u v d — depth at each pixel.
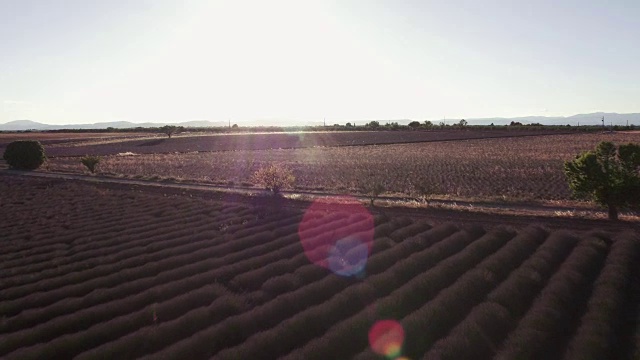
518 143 94.06
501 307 11.98
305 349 10.46
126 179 47.34
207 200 32.28
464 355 9.93
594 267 15.26
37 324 12.94
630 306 12.27
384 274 14.95
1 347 11.42
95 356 10.53
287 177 35.31
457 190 35.03
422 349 10.51
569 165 24.42
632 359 9.59
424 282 14.02
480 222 23.69
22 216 27.67
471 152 73.81
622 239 17.84
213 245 20.31
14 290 15.37
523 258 16.44
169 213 27.42
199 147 101.56
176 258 18.02
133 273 16.58
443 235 19.98
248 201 33.19
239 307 13.17
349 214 24.86
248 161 66.00
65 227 24.77
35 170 56.94
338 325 11.53
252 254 18.50
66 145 107.38
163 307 13.23
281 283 14.73
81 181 45.66
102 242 21.06
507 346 10.17
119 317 12.62
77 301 14.04
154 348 11.14
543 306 11.96
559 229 21.61
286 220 24.05
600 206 26.70
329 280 14.63
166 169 56.72
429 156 67.25
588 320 11.17
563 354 10.01
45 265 18.09
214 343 11.08
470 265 15.90
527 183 38.59
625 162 23.03
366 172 48.81
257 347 10.69
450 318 11.96
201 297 13.87
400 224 22.31
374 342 10.65
